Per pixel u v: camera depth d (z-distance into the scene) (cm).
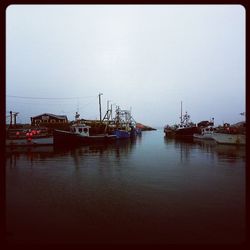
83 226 706
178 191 1108
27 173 1566
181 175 1487
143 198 1000
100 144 4488
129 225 714
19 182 1309
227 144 3859
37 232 662
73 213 819
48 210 849
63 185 1238
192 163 1997
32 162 2069
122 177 1434
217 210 848
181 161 2128
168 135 8256
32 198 1000
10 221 745
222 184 1246
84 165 1908
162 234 651
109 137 5175
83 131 4512
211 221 745
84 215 800
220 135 3978
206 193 1073
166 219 762
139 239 623
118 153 2852
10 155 2589
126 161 2148
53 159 2281
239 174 1514
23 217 778
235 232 662
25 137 3400
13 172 1605
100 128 5575
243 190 1123
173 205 904
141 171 1634
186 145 4053
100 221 745
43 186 1214
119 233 658
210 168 1741
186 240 616
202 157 2403
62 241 609
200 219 762
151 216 790
